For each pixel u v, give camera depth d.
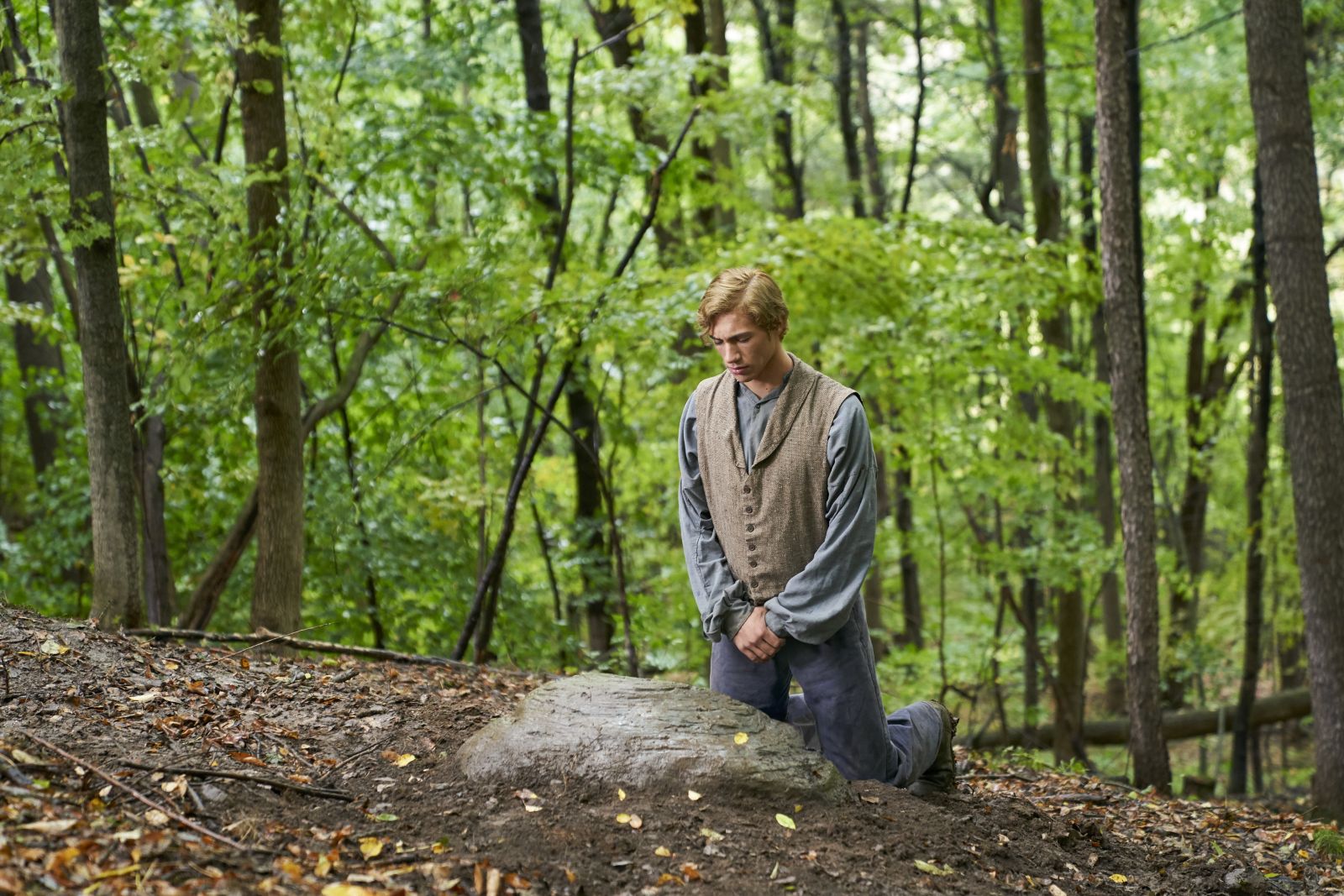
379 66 8.11
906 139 15.94
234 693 3.73
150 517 6.77
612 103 8.88
